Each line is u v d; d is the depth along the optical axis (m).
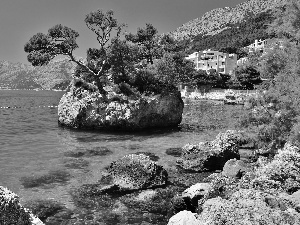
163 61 48.28
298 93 19.19
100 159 23.66
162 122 41.62
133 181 17.11
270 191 11.39
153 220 13.20
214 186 13.44
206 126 43.50
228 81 121.75
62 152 26.02
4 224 9.42
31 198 15.59
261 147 23.06
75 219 13.20
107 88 40.91
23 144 29.59
